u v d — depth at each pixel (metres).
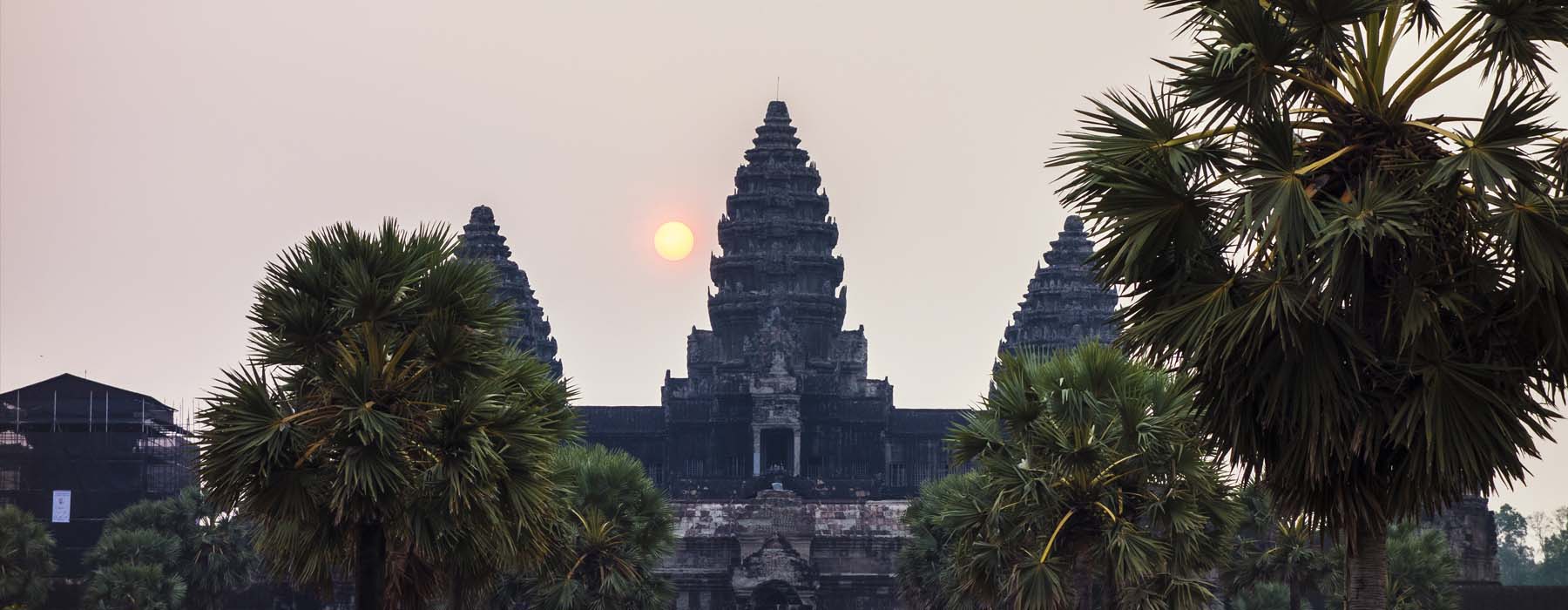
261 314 39.72
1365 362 26.45
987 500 49.94
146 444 155.75
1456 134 25.84
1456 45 26.36
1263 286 26.38
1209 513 47.66
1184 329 27.27
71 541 153.12
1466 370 25.75
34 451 154.38
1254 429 27.64
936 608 83.31
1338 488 27.38
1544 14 25.31
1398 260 26.28
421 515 39.28
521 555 44.44
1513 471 25.86
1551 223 24.98
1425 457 26.52
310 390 40.00
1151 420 46.94
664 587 69.88
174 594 101.56
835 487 194.12
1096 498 47.47
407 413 39.56
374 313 39.28
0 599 101.44
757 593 158.88
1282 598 87.44
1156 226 27.22
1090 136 28.52
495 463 39.59
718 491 192.75
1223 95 27.23
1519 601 126.69
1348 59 27.33
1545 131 25.22
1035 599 45.47
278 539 40.22
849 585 162.75
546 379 44.94
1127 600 47.19
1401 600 74.94
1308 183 27.12
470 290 41.16
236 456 37.56
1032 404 48.38
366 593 39.28
